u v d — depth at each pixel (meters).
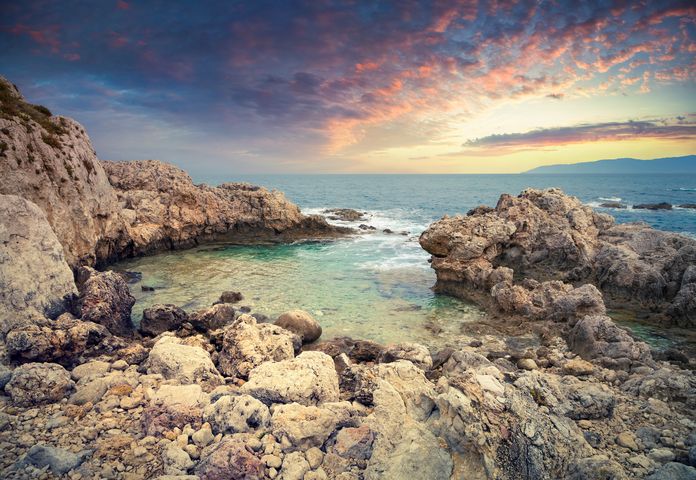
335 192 121.12
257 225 45.78
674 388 10.20
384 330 18.56
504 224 27.61
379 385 9.00
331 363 11.23
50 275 15.27
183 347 12.01
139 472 6.88
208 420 8.37
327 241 43.00
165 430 8.00
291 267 31.17
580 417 8.80
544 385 9.16
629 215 59.22
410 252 37.00
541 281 26.20
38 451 6.78
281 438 7.61
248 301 22.50
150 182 42.84
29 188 22.28
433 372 12.69
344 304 22.23
